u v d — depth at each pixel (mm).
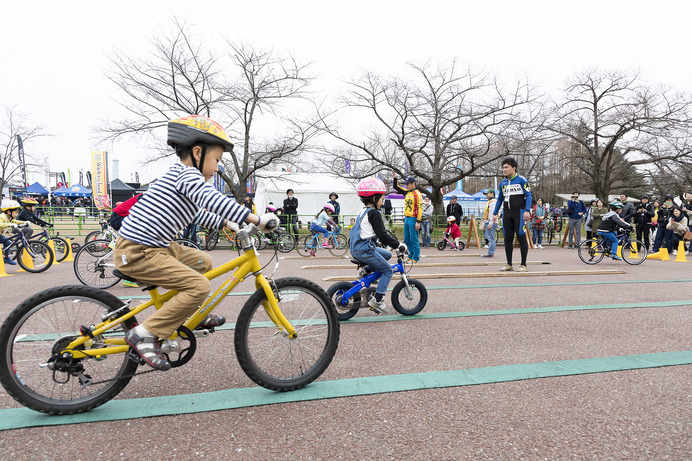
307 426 2254
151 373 2979
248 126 16703
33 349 2367
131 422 2295
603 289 6270
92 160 21266
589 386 2789
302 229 18438
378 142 21719
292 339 2783
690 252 13109
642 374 3000
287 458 1960
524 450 2037
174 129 2410
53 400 2375
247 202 14734
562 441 2117
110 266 6523
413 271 8070
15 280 7309
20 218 9836
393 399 2586
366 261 4465
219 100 15500
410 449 2039
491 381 2857
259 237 11719
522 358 3322
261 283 2654
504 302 5367
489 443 2096
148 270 2320
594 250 9875
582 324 4332
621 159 25625
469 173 21531
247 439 2123
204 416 2361
